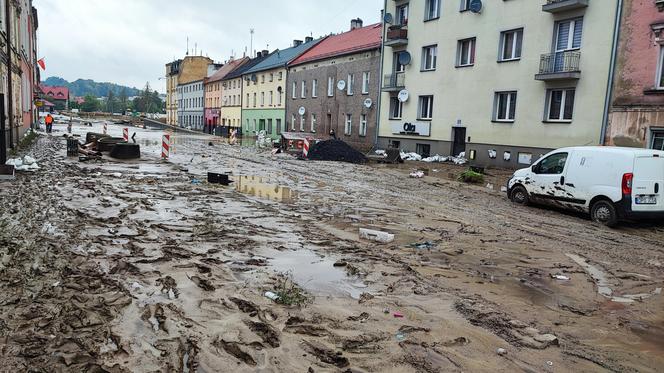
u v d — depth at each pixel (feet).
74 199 37.60
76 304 16.88
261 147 124.26
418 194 49.60
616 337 15.87
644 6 58.65
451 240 29.14
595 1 64.90
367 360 13.66
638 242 30.76
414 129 100.32
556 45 71.82
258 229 30.12
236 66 233.55
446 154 93.20
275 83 172.04
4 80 69.87
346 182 57.72
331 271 21.95
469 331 15.87
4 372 12.27
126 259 22.40
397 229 31.81
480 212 39.88
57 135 132.05
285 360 13.52
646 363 14.08
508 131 79.56
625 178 34.63
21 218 29.91
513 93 79.41
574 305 18.74
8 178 46.65
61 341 14.11
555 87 71.00
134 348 13.89
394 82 105.81
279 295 18.34
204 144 131.75
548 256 26.16
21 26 101.35
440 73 93.91
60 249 23.43
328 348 14.30
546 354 14.40
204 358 13.48
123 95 520.83
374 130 115.14
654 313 18.12
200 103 267.39
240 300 17.80
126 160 73.36
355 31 147.43
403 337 15.20
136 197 40.11
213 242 26.40
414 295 19.19
